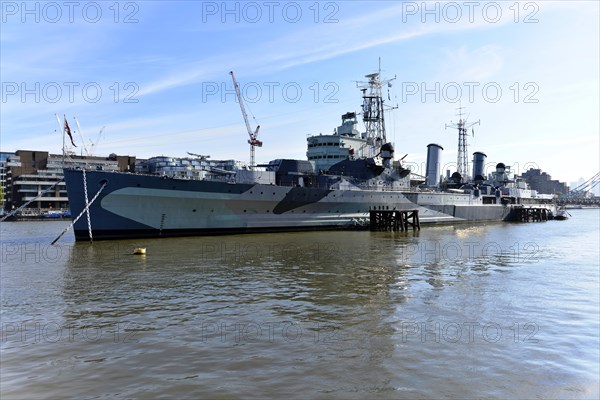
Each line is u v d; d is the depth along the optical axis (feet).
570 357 35.12
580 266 81.00
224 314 45.85
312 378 30.22
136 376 30.35
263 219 132.16
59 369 31.58
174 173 135.95
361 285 60.75
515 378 30.96
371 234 138.72
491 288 60.49
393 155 174.91
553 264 83.66
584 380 30.78
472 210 215.72
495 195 238.48
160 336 38.81
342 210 149.89
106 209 108.47
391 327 42.09
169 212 115.85
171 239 113.39
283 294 54.95
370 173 164.04
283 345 36.65
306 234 133.80
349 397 27.50
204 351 35.17
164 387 28.58
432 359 34.06
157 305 49.39
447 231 161.58
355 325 42.52
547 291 58.95
